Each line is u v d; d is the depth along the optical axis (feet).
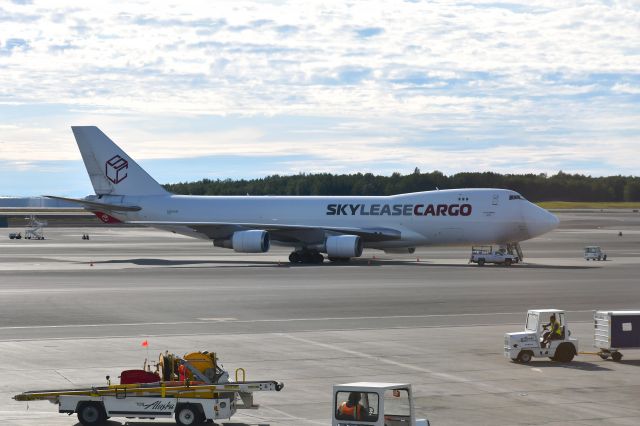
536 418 106.93
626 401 116.57
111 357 146.10
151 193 401.70
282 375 132.16
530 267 341.41
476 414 108.78
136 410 102.42
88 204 393.70
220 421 105.19
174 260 379.14
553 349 144.36
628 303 224.12
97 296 237.04
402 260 383.65
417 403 114.42
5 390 120.78
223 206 388.57
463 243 351.46
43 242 550.77
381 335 171.94
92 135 406.62
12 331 175.42
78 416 102.58
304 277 292.40
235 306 216.95
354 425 90.84
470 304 221.87
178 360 109.81
